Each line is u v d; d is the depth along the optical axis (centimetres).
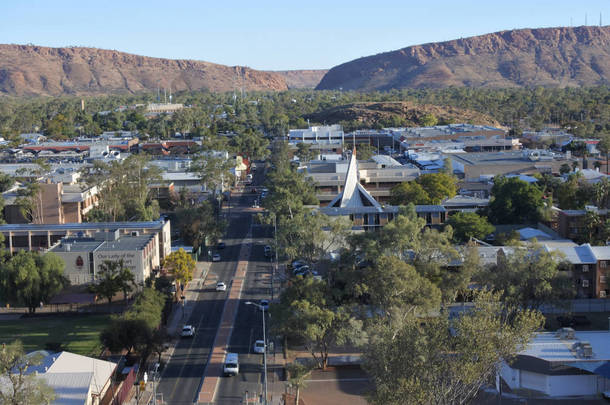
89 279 13512
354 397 9012
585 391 9088
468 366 7012
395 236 12031
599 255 12888
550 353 9275
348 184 18212
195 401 8925
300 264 15088
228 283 14462
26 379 7525
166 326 11794
